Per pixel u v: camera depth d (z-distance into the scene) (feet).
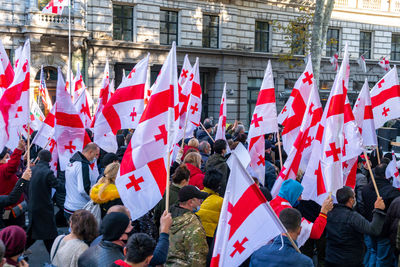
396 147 67.87
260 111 27.96
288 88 114.62
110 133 27.86
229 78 104.22
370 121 27.09
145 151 17.95
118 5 90.79
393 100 29.43
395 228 22.16
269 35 110.83
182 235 16.94
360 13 122.83
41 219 24.35
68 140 27.43
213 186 20.07
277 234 14.37
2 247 11.98
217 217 19.70
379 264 23.86
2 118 24.82
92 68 87.71
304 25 96.12
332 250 19.80
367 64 124.98
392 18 128.26
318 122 25.22
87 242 15.79
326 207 18.84
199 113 35.70
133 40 92.58
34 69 81.56
